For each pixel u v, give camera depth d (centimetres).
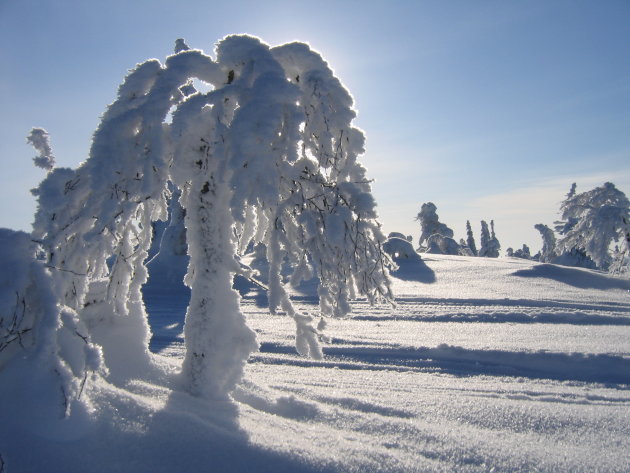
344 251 420
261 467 286
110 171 392
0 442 267
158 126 405
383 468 308
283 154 395
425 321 1268
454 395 593
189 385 415
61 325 322
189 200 437
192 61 428
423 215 4669
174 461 279
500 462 344
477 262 2681
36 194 396
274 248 428
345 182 424
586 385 734
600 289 1958
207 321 419
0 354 319
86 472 259
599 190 2588
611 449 392
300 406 452
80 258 415
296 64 443
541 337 1041
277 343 977
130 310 476
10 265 324
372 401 517
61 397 291
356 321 1259
